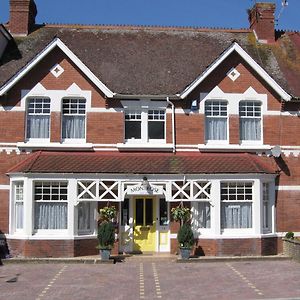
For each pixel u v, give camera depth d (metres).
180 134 22.80
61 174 20.91
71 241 20.89
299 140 23.23
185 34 26.88
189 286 15.75
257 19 27.12
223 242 21.44
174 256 21.27
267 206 22.53
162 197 22.45
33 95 22.33
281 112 23.31
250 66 23.14
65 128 22.56
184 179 21.36
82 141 22.50
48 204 21.33
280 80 24.05
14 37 25.72
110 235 20.19
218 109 23.19
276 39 27.25
